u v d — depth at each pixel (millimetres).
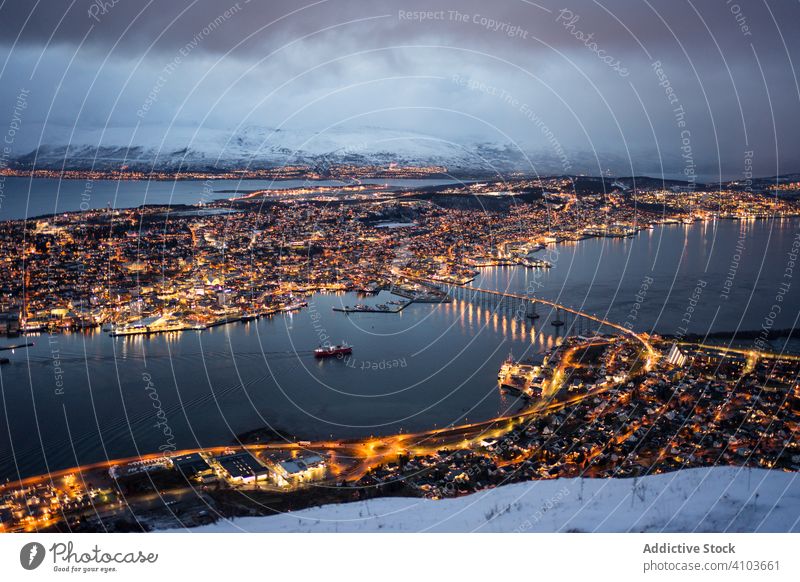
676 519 22828
